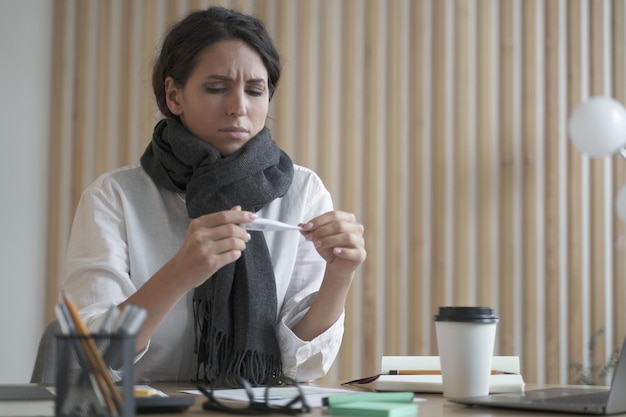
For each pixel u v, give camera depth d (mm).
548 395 1405
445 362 1443
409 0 4141
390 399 1337
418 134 4086
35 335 3885
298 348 1904
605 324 4164
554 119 4156
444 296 4062
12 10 3934
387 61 4117
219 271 1959
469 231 4094
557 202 4129
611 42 4242
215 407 1232
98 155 3961
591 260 4164
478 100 4141
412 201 4074
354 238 1790
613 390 1196
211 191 1987
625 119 2043
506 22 4168
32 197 3918
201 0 4043
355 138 4078
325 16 4098
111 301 1838
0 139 3895
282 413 1204
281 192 2088
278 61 2094
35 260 3904
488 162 4117
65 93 3975
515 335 4086
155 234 2020
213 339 1934
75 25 3998
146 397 1190
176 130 2037
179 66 2021
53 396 1195
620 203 3326
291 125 4062
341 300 1892
